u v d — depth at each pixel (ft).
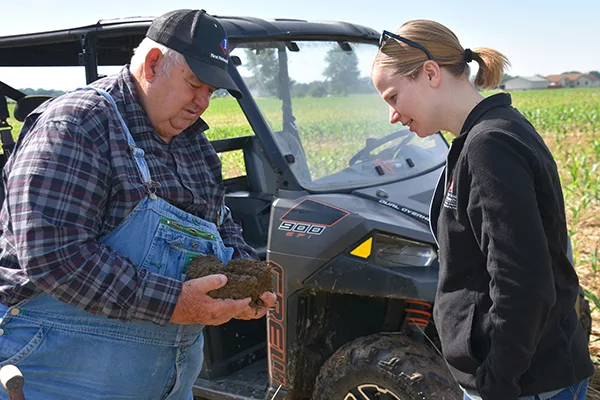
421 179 11.85
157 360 7.09
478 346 6.17
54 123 6.15
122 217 6.46
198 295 6.48
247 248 8.38
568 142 62.64
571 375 6.10
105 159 6.29
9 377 5.44
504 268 5.58
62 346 6.58
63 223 5.99
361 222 9.75
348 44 12.90
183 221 6.89
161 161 6.91
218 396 11.25
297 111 11.50
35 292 6.50
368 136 12.26
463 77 6.59
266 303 7.11
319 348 11.06
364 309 11.19
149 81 6.64
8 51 14.42
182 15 6.66
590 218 26.86
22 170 6.06
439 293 6.57
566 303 6.22
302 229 10.07
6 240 6.53
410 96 6.59
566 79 367.45
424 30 6.51
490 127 5.89
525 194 5.60
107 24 12.12
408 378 9.18
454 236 6.23
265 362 12.33
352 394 9.79
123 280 6.20
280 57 11.62
